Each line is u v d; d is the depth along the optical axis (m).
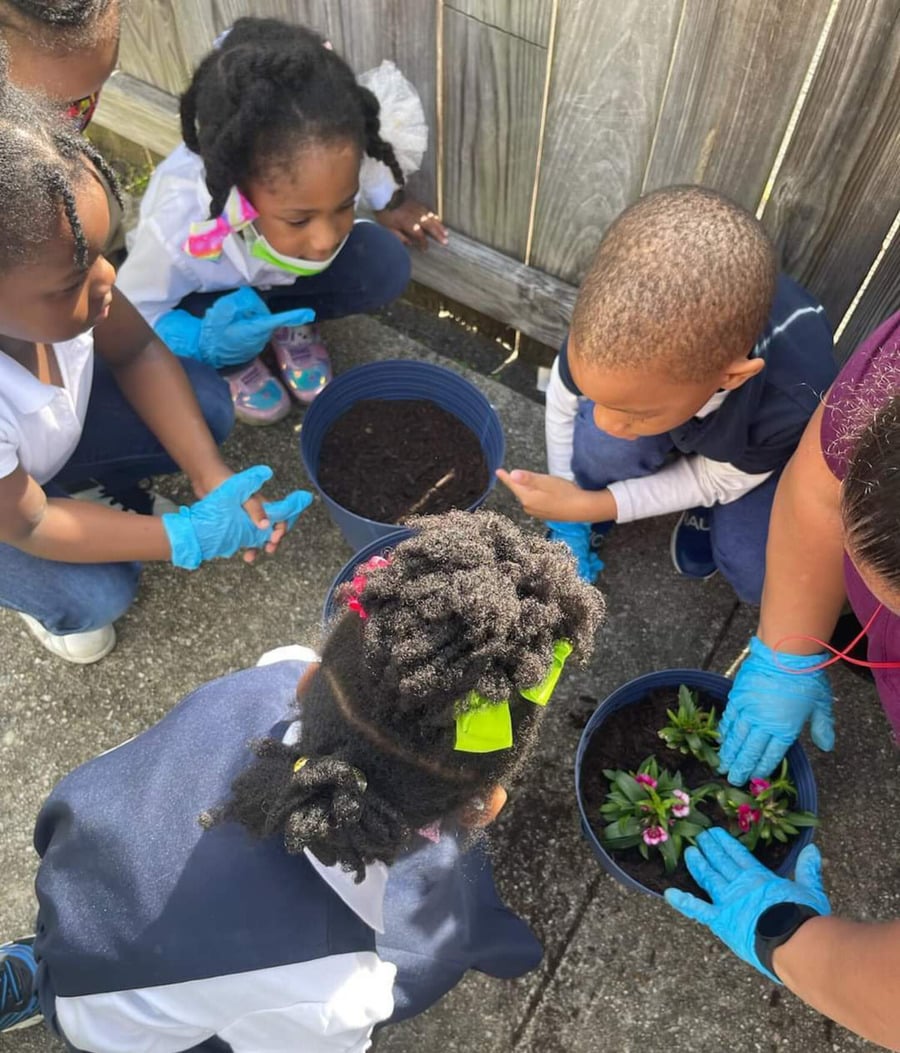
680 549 1.99
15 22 1.43
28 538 1.52
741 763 1.59
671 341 1.33
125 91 2.38
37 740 1.83
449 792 1.00
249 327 1.90
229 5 2.02
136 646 1.93
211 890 1.08
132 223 2.44
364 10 1.83
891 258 1.62
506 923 1.56
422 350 2.34
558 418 1.87
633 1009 1.59
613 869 1.51
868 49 1.37
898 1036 1.15
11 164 1.12
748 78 1.50
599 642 1.93
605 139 1.75
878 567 0.83
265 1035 1.10
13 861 1.72
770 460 1.72
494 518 1.01
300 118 1.60
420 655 0.89
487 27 1.70
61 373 1.54
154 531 1.63
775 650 1.56
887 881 1.69
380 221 2.15
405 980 1.34
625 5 1.52
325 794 0.95
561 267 2.07
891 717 1.28
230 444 2.18
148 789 1.18
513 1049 1.56
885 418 0.83
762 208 1.68
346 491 1.94
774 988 1.60
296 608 1.97
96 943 1.10
